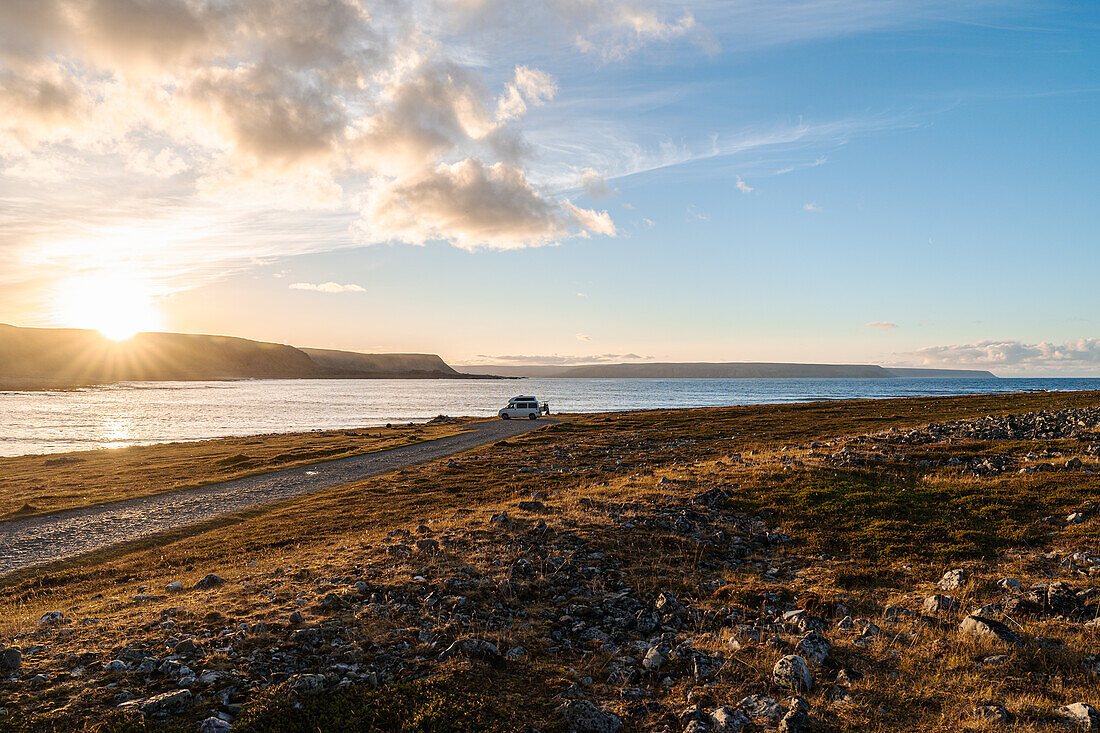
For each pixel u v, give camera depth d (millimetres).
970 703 7262
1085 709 6688
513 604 11367
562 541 15305
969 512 16750
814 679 8086
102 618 11492
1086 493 17312
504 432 67438
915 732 6773
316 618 10164
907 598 11297
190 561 20641
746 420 61656
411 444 58656
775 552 15125
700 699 7625
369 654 8797
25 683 7789
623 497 20812
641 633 10125
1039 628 9188
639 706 7535
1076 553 12883
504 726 6984
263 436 78375
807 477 21719
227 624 10141
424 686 7738
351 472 42594
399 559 14164
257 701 7234
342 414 135500
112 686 7652
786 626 10023
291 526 25531
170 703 7117
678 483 22984
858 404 73500
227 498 34562
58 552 23953
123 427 103312
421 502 29016
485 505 24484
